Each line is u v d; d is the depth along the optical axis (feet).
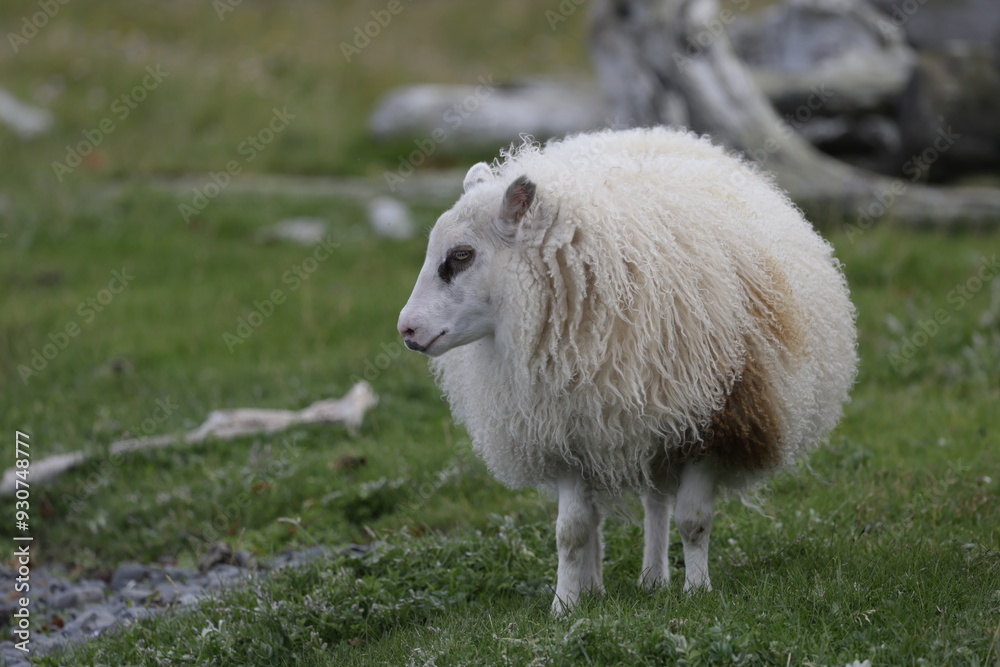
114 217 121.90
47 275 106.83
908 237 101.09
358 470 65.36
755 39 144.97
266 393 79.71
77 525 64.18
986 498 50.96
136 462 69.82
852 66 132.77
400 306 94.94
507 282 39.45
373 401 74.33
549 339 39.50
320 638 42.73
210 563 57.21
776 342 41.14
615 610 37.93
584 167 41.81
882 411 67.05
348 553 52.80
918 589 38.42
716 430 40.29
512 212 39.32
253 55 187.42
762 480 44.52
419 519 58.13
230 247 114.21
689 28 111.34
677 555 48.70
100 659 44.27
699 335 39.52
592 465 41.32
